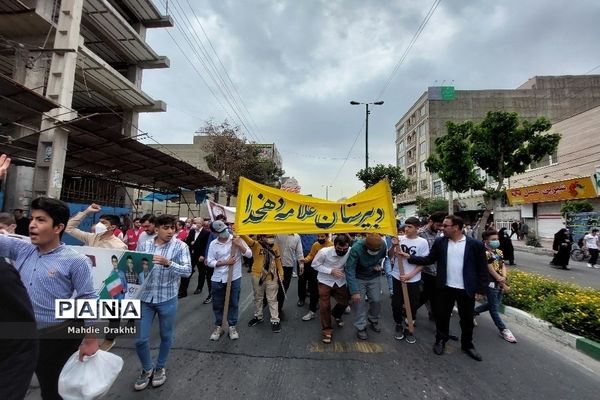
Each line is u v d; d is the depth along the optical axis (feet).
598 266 45.34
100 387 7.95
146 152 37.17
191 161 125.90
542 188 72.95
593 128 64.64
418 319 19.75
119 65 62.39
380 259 16.43
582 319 15.79
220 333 15.87
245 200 16.96
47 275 7.61
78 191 49.83
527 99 140.05
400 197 182.60
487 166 52.26
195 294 25.48
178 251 12.22
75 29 30.68
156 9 60.13
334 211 17.22
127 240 25.66
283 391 11.15
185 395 10.75
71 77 30.32
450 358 14.02
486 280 14.11
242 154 81.25
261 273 17.81
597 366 13.61
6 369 4.89
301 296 22.62
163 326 11.51
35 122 28.81
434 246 14.99
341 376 12.28
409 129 172.14
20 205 31.12
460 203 111.24
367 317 19.12
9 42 33.47
